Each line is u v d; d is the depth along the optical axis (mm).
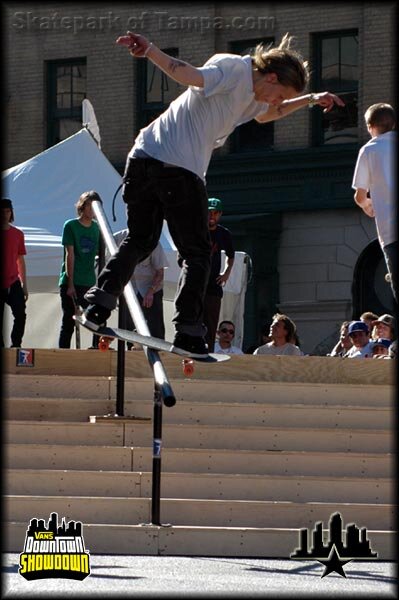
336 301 38062
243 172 39125
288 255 39000
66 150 25297
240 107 10562
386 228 13289
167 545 12852
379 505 13836
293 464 14750
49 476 13969
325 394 16094
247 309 38156
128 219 10859
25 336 26469
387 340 19109
